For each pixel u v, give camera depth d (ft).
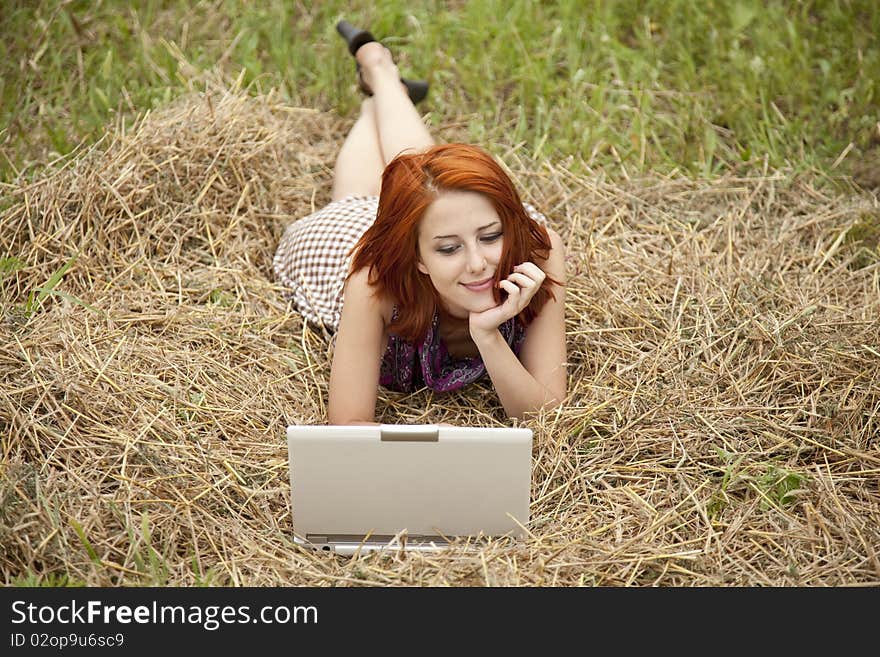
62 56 18.12
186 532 10.68
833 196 16.10
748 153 16.78
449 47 18.93
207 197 15.20
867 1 19.12
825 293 13.92
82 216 14.35
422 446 10.16
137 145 15.05
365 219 14.10
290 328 13.79
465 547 10.47
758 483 11.20
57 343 12.54
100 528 10.46
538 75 18.02
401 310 11.87
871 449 11.75
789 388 12.51
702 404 12.23
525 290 11.25
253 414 12.21
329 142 17.29
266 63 18.62
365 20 19.16
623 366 12.84
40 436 11.40
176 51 18.13
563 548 10.38
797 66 18.12
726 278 14.14
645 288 14.03
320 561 10.48
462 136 17.43
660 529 10.73
